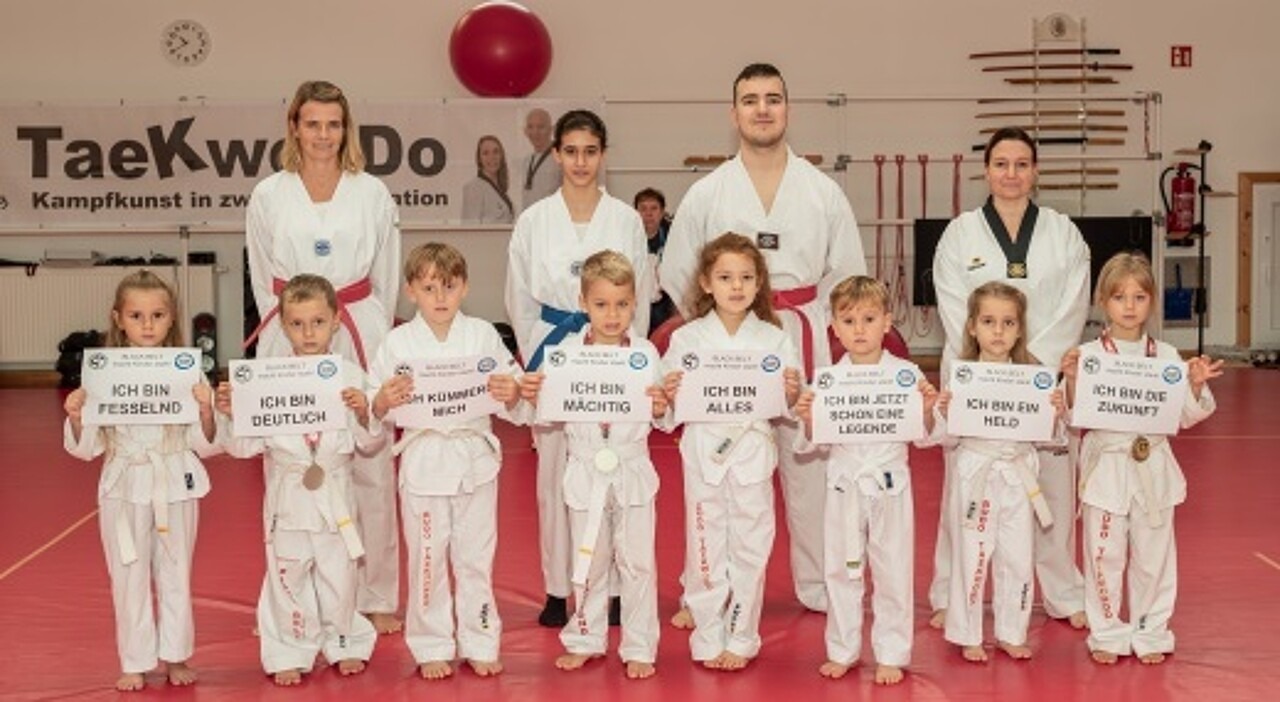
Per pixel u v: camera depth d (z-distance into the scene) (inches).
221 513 327.6
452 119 587.2
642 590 203.9
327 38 633.0
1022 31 643.5
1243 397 530.9
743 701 191.3
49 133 586.6
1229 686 195.3
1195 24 647.8
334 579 201.3
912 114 645.9
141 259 618.5
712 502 203.3
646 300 237.6
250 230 229.3
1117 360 201.3
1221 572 261.6
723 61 641.6
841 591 202.2
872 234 646.5
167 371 195.6
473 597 204.5
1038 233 228.1
